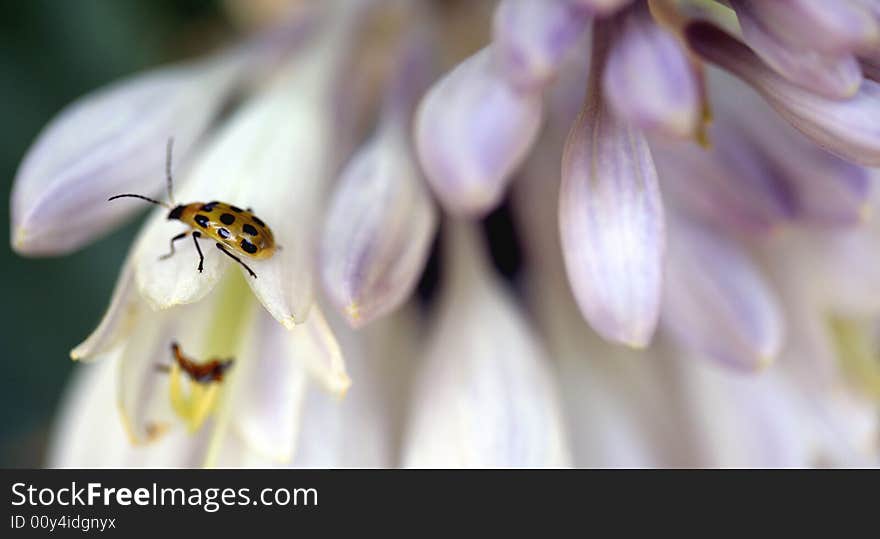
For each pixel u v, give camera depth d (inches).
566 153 6.4
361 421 7.2
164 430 6.8
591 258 6.4
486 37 7.6
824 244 7.3
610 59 6.4
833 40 6.2
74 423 7.4
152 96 7.3
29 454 8.6
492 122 6.6
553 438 7.1
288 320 6.5
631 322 6.4
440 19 7.7
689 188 7.1
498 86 6.7
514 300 7.5
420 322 7.6
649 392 7.5
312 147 7.2
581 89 7.3
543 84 6.5
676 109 6.3
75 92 8.5
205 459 7.0
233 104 7.8
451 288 7.4
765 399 7.4
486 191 6.6
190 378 6.7
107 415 7.2
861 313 7.4
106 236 8.5
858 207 7.0
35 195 6.9
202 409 6.8
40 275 8.5
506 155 6.7
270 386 6.8
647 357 7.5
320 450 7.1
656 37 6.4
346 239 6.8
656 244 6.4
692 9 6.6
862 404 7.6
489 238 7.7
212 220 6.5
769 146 7.1
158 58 8.7
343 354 7.3
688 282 7.2
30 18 8.3
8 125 8.4
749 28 6.3
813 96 6.4
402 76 7.5
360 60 7.7
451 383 7.2
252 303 6.8
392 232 6.9
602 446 7.4
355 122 7.6
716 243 7.2
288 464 7.1
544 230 7.5
